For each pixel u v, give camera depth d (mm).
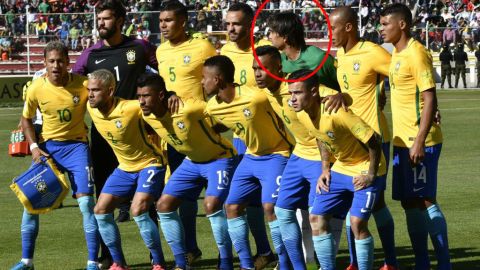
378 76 21047
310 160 20156
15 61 92312
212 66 20406
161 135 21359
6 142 57125
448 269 20719
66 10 101625
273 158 20953
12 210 33125
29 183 22266
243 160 21375
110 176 22062
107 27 23719
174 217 21609
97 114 21547
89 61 24266
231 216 21094
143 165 21766
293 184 20406
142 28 89812
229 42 23859
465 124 62344
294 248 20484
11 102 84625
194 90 23578
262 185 21000
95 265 22266
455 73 103125
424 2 107938
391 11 20359
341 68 21375
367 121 21141
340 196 19297
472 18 108500
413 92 20312
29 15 92125
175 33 23469
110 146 23719
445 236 20672
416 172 20547
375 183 18766
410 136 20516
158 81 20672
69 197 35844
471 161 43469
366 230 18984
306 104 18422
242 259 21172
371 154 18375
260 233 22641
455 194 33812
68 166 22688
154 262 21922
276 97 20047
